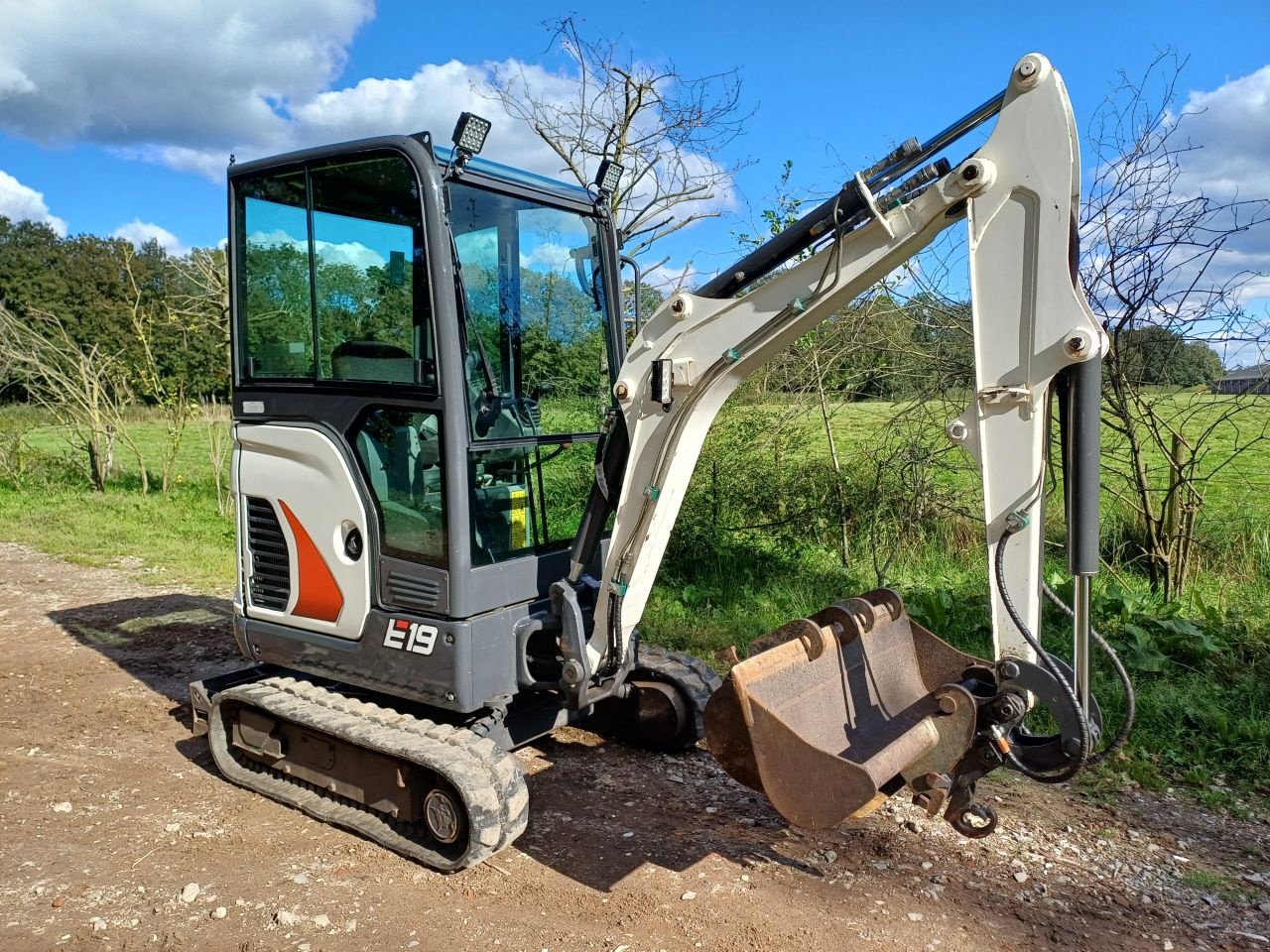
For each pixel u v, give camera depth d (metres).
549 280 4.08
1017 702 2.86
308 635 4.05
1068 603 6.19
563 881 3.38
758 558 7.89
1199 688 5.06
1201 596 6.44
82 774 4.34
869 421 8.20
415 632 3.65
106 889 3.33
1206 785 4.21
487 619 3.62
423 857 3.49
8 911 3.18
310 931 3.07
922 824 3.82
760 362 3.32
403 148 3.49
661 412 3.42
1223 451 7.59
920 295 7.32
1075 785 4.21
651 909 3.18
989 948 2.98
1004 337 2.78
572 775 4.32
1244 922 3.17
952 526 7.91
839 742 3.36
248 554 4.29
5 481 13.96
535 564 3.87
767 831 3.77
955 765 2.99
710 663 5.91
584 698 3.68
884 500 7.93
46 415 14.34
